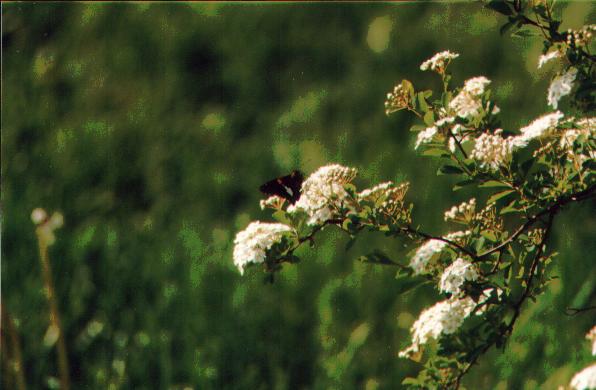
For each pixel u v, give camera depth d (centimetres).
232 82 1074
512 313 618
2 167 930
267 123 996
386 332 657
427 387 413
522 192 392
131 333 675
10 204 836
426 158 835
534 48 977
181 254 745
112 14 1208
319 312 674
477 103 405
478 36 1041
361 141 911
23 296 715
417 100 416
